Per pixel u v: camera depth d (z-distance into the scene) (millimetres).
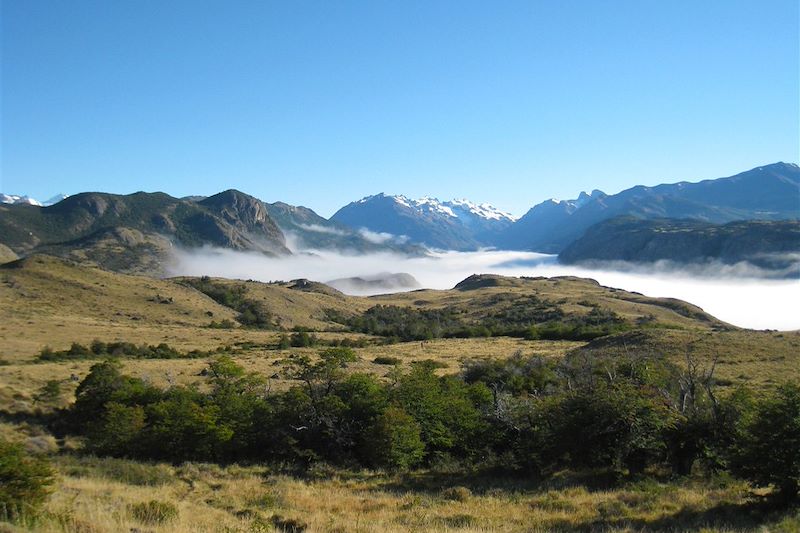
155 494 25562
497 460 35750
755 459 21750
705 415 29484
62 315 120188
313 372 42344
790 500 21312
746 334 76125
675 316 191625
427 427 37844
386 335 149125
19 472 15641
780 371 54000
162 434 38562
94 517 15156
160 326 127750
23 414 48312
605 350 76312
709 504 22266
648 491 25375
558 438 31984
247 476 33375
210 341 111688
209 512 21469
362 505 25094
